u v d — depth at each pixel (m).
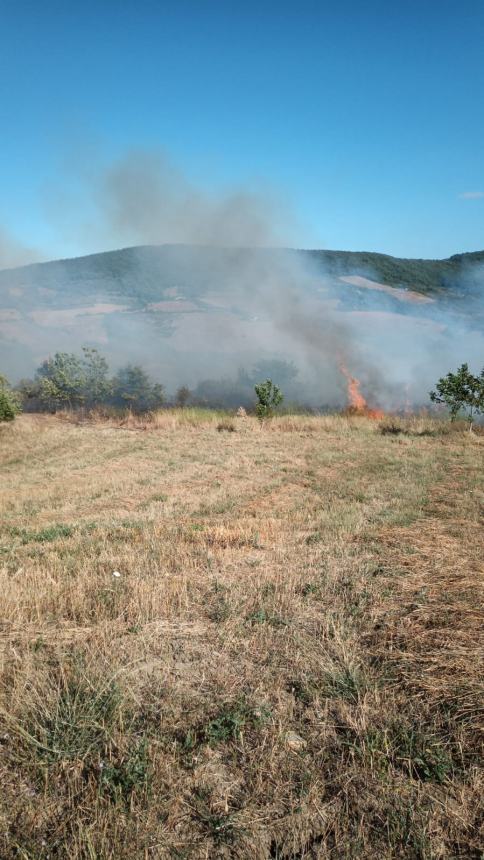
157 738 2.72
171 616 4.13
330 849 2.12
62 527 6.89
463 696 2.99
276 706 2.99
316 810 2.29
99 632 3.82
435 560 5.14
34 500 8.91
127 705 2.95
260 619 4.01
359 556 5.38
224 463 11.63
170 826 2.22
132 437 16.11
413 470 10.08
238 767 2.56
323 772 2.53
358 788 2.42
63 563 5.41
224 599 4.38
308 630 3.86
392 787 2.41
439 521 6.55
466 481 8.91
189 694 3.10
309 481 9.53
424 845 2.10
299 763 2.56
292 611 4.17
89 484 10.02
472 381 14.88
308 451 12.86
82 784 2.44
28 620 4.14
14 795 2.40
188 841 2.16
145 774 2.43
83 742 2.66
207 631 3.88
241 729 2.78
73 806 2.31
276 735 2.73
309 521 6.83
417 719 2.84
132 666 3.38
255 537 6.13
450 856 2.09
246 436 15.70
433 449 12.58
